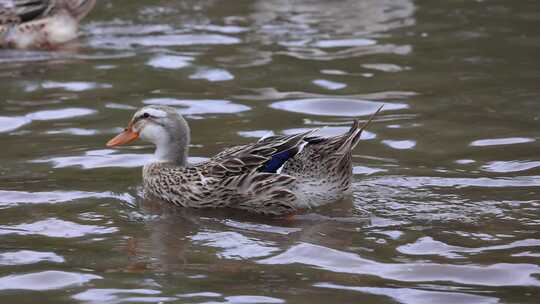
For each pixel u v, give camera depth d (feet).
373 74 61.21
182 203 43.34
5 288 34.73
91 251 38.06
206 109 55.31
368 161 47.34
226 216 42.04
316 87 58.80
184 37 68.74
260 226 40.70
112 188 45.11
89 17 73.41
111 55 65.16
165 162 45.32
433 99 56.65
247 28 70.74
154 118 45.21
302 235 39.40
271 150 42.39
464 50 65.77
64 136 51.47
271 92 58.03
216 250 38.06
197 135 51.34
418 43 67.36
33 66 63.46
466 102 55.98
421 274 35.45
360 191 43.50
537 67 62.08
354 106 55.67
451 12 74.95
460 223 39.78
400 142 49.98
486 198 42.32
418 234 38.88
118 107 55.67
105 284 34.88
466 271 35.58
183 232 40.09
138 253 37.78
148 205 43.42
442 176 45.06
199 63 63.36
